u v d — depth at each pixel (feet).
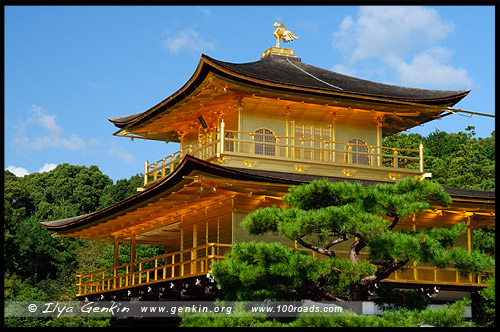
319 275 91.40
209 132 146.72
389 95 143.13
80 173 350.43
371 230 91.25
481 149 288.92
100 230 160.97
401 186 99.35
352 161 144.46
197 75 127.34
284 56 160.97
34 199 348.38
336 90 135.03
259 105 137.28
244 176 113.09
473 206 132.87
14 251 268.00
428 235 97.09
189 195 122.83
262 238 122.42
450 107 143.64
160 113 147.54
